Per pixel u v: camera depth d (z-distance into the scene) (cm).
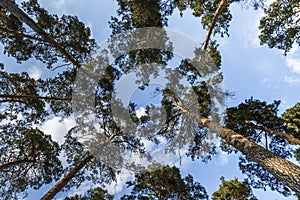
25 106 722
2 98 691
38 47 632
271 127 712
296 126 669
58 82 698
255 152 459
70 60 610
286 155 723
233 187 805
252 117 688
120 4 589
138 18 582
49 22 586
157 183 746
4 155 677
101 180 753
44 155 703
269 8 719
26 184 711
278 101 674
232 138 541
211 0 696
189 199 756
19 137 688
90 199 717
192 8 696
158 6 558
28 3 562
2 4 406
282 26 731
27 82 688
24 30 600
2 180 682
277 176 394
